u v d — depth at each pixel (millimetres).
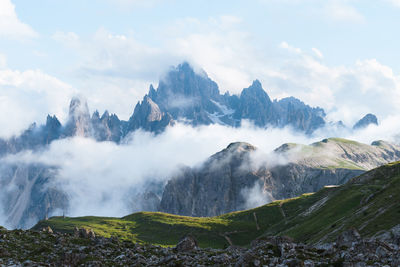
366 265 52438
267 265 58625
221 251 80938
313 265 55688
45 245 77562
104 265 65062
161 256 75500
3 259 67188
